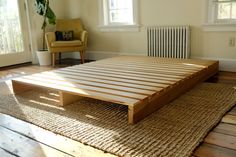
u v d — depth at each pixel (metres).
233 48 3.08
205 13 3.16
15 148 1.39
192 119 1.67
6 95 2.36
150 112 1.75
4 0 3.87
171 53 3.47
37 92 2.42
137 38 3.87
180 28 3.31
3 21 3.89
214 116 1.71
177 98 2.09
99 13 4.18
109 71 2.50
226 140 1.39
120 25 3.97
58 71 2.59
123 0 3.92
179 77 2.16
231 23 2.99
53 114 1.84
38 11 3.99
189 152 1.26
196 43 3.35
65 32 4.17
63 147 1.38
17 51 4.15
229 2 3.04
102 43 4.32
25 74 3.38
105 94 1.74
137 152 1.28
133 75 2.28
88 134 1.50
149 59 3.23
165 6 3.49
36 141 1.46
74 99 2.08
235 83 2.55
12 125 1.69
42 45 4.43
